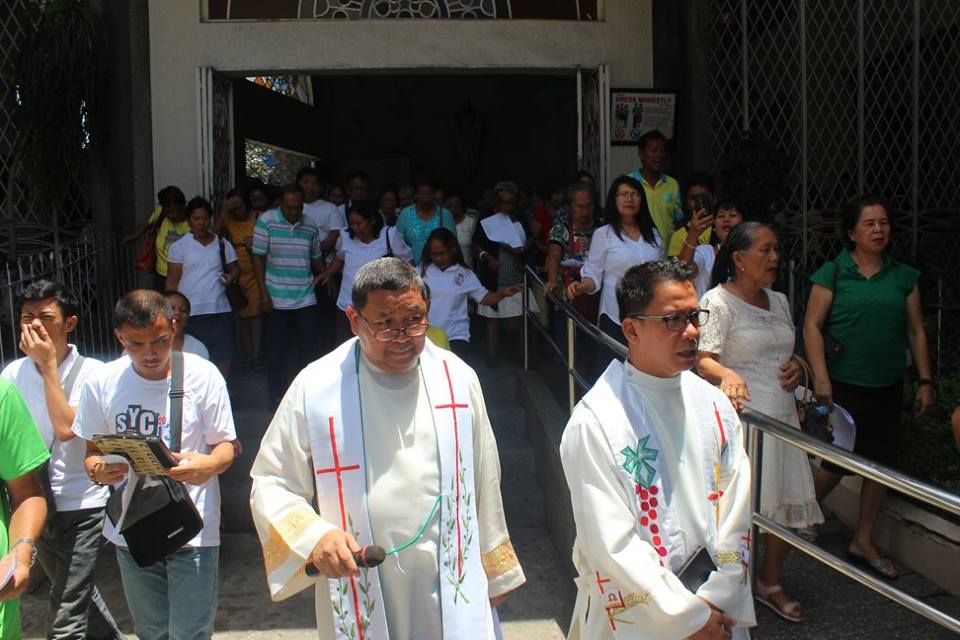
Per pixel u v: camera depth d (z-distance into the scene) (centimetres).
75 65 800
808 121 837
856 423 475
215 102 857
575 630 282
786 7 832
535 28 851
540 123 1560
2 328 654
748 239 412
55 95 798
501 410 669
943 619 304
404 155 1569
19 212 840
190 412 359
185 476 336
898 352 470
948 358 648
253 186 853
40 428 408
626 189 539
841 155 841
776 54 839
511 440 643
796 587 462
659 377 266
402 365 265
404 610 265
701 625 241
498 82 1559
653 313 261
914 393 605
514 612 473
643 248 540
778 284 733
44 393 413
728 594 251
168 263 698
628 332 269
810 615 433
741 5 830
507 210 793
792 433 339
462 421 274
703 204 523
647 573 244
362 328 266
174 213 773
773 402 416
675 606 241
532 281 727
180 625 353
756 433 372
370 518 264
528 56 852
